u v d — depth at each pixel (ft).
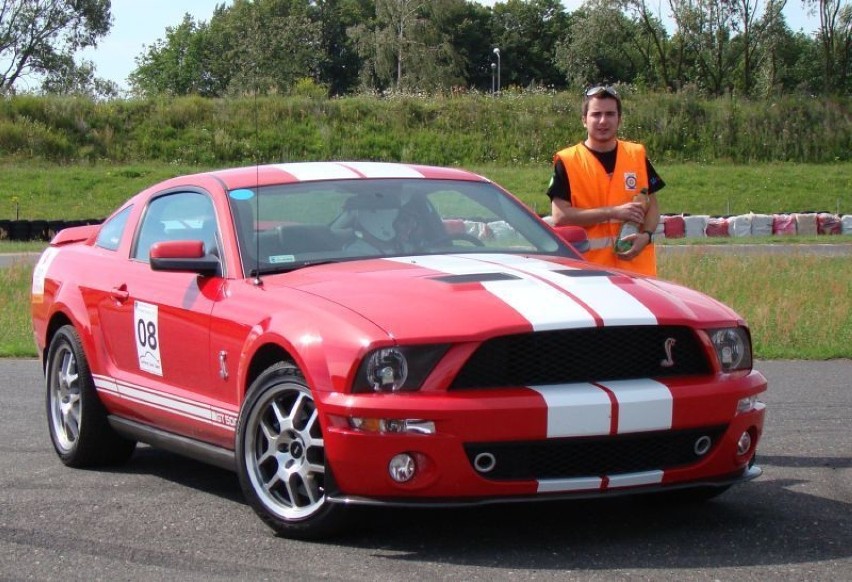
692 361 14.73
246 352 15.37
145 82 320.50
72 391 20.58
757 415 14.99
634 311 14.32
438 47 242.78
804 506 16.72
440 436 13.26
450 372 13.48
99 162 133.90
